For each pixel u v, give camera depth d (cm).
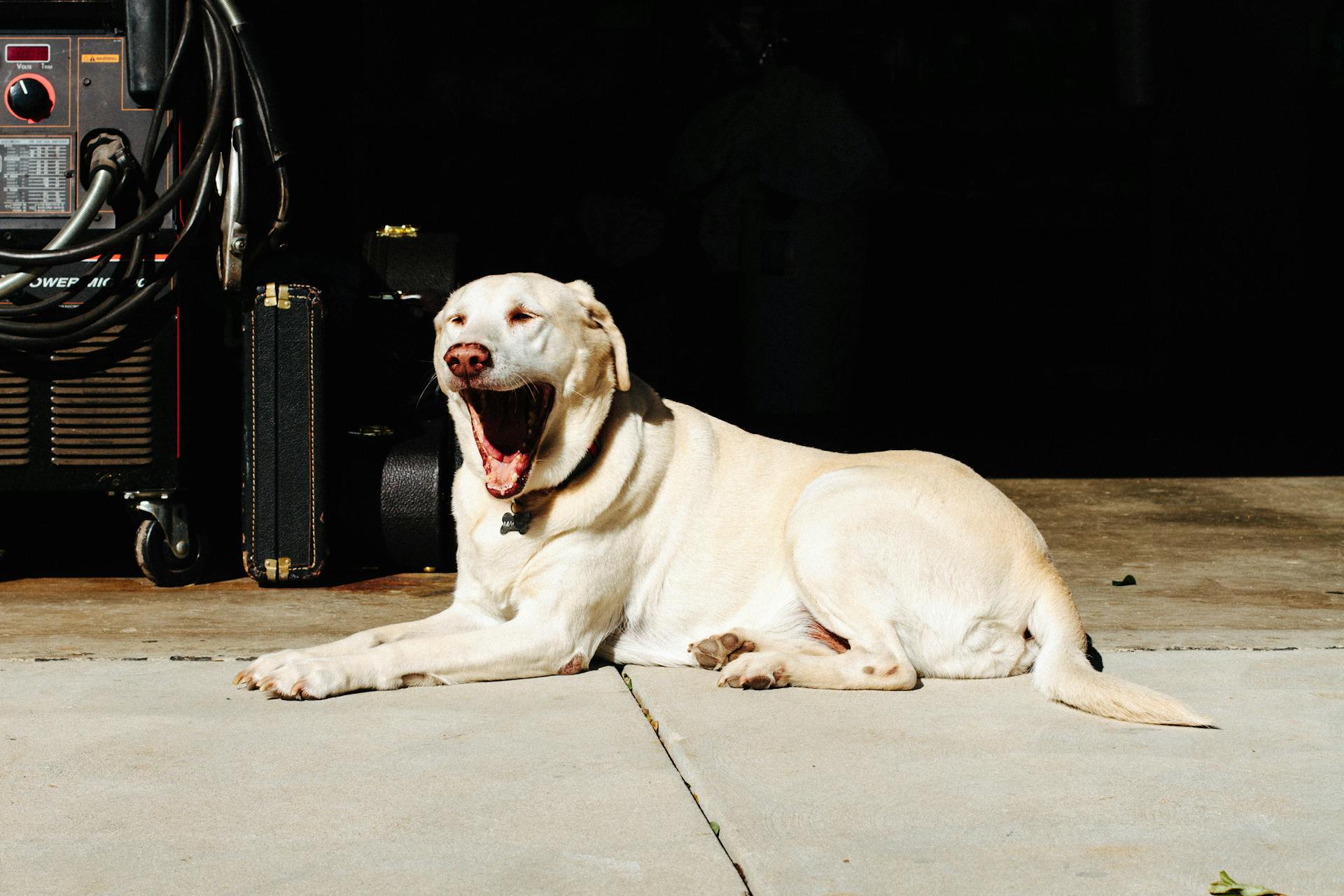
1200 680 295
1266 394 917
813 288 761
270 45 436
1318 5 919
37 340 369
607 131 861
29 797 216
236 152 371
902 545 297
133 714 263
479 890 181
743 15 868
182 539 397
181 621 351
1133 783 225
